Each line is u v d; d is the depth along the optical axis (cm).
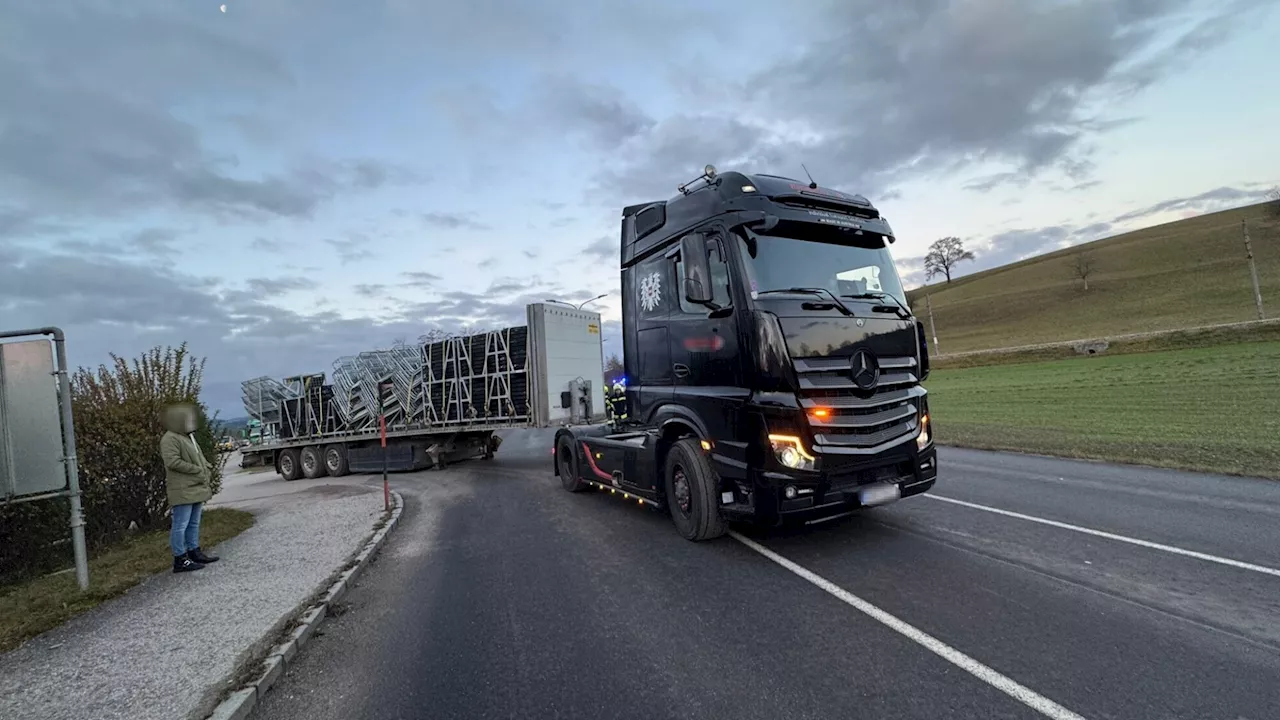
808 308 519
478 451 1634
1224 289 5312
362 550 672
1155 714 272
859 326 530
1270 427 1057
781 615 410
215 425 1012
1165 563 459
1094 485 745
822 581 468
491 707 321
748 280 527
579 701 320
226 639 434
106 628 476
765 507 500
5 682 387
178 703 346
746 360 520
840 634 374
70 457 592
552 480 1163
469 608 475
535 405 1198
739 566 520
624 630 407
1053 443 1070
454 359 1373
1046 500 680
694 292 546
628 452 731
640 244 692
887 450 516
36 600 550
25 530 693
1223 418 1201
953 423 1507
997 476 839
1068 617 377
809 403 492
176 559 632
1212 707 275
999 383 2727
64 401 594
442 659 386
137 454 855
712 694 315
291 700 350
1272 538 504
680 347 615
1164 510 609
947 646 348
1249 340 3269
